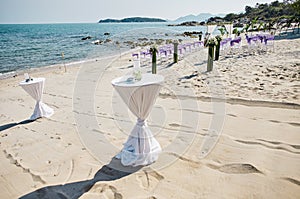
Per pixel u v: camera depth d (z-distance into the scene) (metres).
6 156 3.58
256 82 6.66
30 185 2.84
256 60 10.21
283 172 2.73
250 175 2.71
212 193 2.47
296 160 2.95
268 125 3.99
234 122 4.21
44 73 11.16
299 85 6.04
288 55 10.91
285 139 3.48
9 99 7.17
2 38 39.56
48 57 17.03
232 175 2.75
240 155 3.14
